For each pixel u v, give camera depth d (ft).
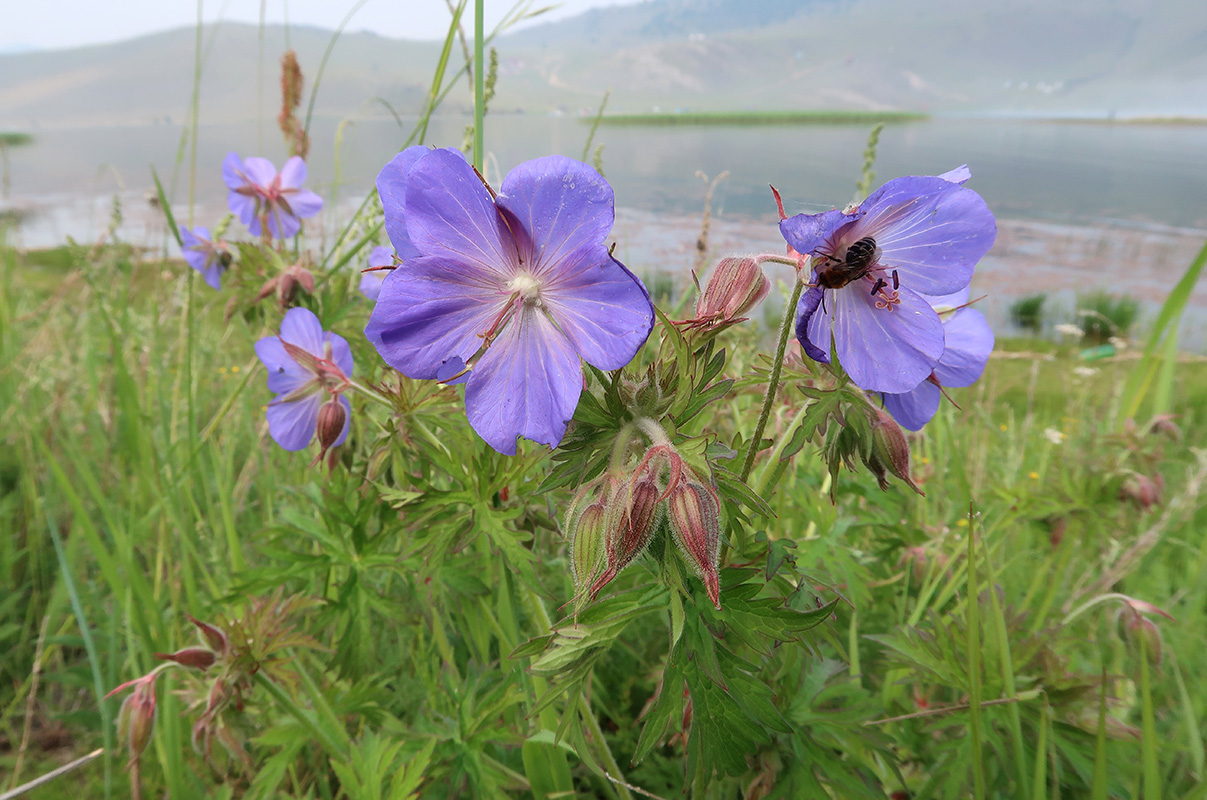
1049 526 0.81
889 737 0.48
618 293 0.29
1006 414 1.47
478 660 0.66
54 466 0.66
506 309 0.30
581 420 0.35
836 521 0.65
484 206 0.31
